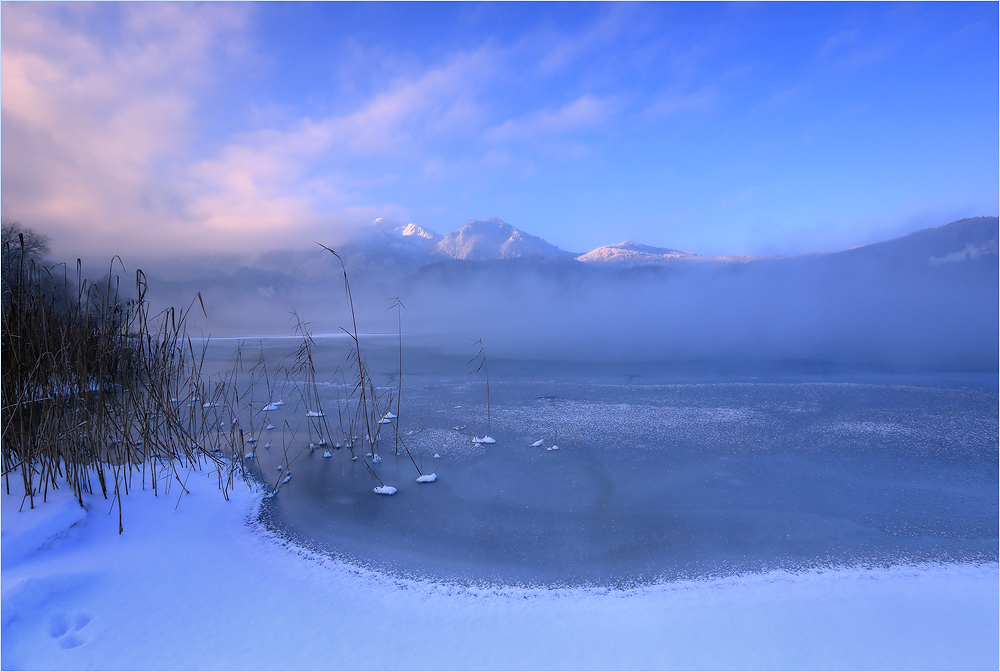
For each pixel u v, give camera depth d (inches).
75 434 122.3
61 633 77.1
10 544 93.9
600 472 163.8
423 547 113.2
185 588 90.7
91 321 134.6
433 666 69.5
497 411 251.1
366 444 196.5
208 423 228.2
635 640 76.0
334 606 86.8
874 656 71.4
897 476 157.8
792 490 147.3
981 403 265.9
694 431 211.9
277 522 126.5
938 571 100.2
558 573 101.0
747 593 91.6
